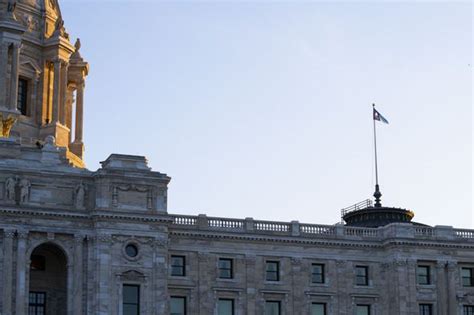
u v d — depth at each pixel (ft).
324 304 465.88
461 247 479.41
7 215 405.39
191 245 449.48
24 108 476.95
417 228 476.95
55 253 427.33
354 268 472.44
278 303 460.14
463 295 476.95
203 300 446.19
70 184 418.10
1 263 401.29
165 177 426.92
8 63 465.06
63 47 484.74
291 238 463.42
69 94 498.69
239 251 456.86
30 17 486.38
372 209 510.58
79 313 405.59
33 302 422.41
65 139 477.77
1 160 413.18
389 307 469.57
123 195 419.54
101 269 409.28
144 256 417.08
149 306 413.18
